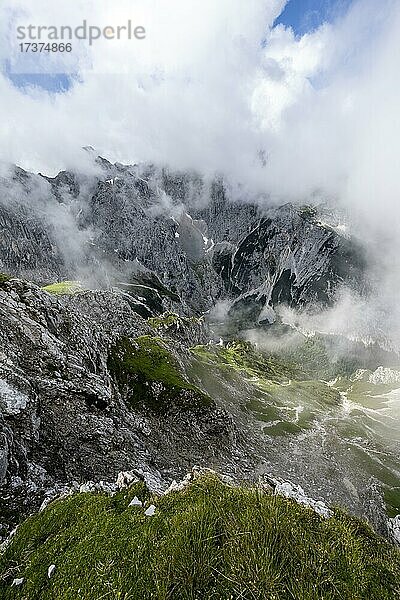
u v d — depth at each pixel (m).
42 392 37.28
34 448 31.14
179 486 17.80
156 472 42.25
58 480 29.42
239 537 11.48
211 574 10.50
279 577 10.16
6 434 27.52
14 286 50.97
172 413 68.56
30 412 31.92
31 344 41.88
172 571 10.75
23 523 16.20
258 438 97.06
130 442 44.31
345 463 96.69
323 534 12.35
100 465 35.91
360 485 84.00
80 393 40.78
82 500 16.81
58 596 11.07
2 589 12.29
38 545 14.36
